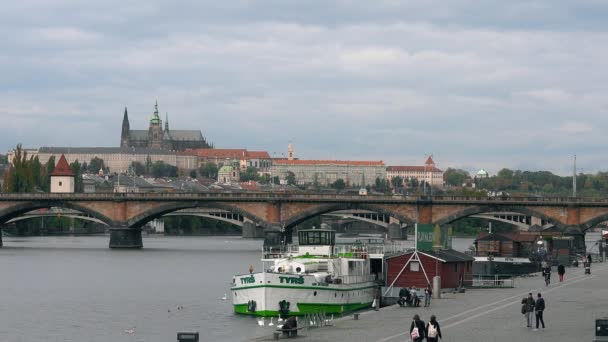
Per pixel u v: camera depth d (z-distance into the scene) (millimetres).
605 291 180500
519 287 191000
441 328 127312
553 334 121812
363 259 174625
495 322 133875
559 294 174875
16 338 149250
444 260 177875
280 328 126750
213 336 146000
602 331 110188
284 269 168375
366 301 174500
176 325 160750
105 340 147125
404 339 119938
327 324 136625
